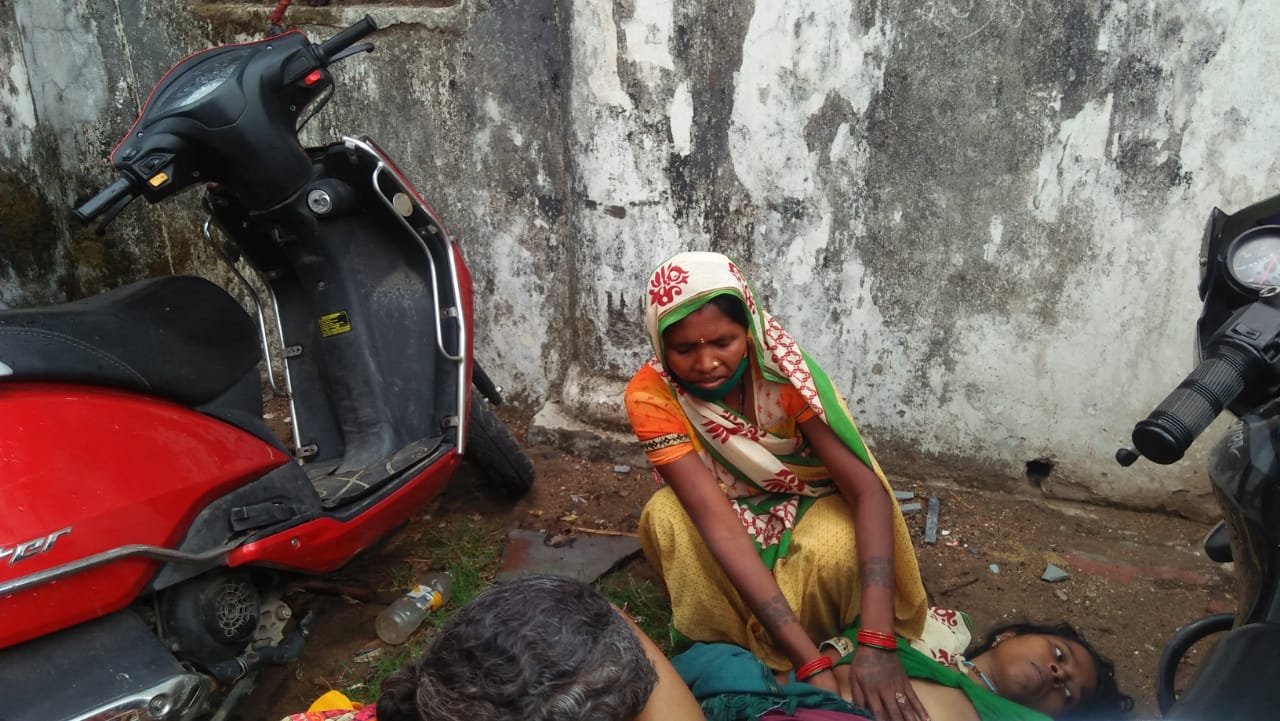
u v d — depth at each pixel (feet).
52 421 5.74
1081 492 9.98
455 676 3.25
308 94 8.02
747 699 5.38
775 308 10.35
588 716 3.20
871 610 6.32
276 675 7.93
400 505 8.33
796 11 9.20
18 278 13.34
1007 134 9.00
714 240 10.28
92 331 6.12
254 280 12.60
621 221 10.54
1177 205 8.72
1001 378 9.83
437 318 8.60
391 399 9.07
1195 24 8.20
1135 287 9.07
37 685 5.49
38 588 5.43
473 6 10.44
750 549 6.64
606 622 3.50
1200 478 9.49
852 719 4.82
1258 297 4.12
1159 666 5.30
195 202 12.39
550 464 11.22
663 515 7.30
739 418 7.00
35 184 12.91
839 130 9.46
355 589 8.91
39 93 12.37
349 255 8.88
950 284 9.66
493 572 9.23
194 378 6.73
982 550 9.54
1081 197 8.98
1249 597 4.42
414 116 11.07
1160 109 8.52
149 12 11.65
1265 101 8.21
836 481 6.95
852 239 9.82
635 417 6.97
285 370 9.35
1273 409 4.40
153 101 7.55
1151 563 9.26
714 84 9.68
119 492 5.89
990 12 8.70
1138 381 9.37
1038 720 5.90
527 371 11.76
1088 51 8.55
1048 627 7.18
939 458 10.38
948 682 6.17
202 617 6.43
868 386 10.35
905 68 9.09
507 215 11.16
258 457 7.06
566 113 10.39
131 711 5.64
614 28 9.77
